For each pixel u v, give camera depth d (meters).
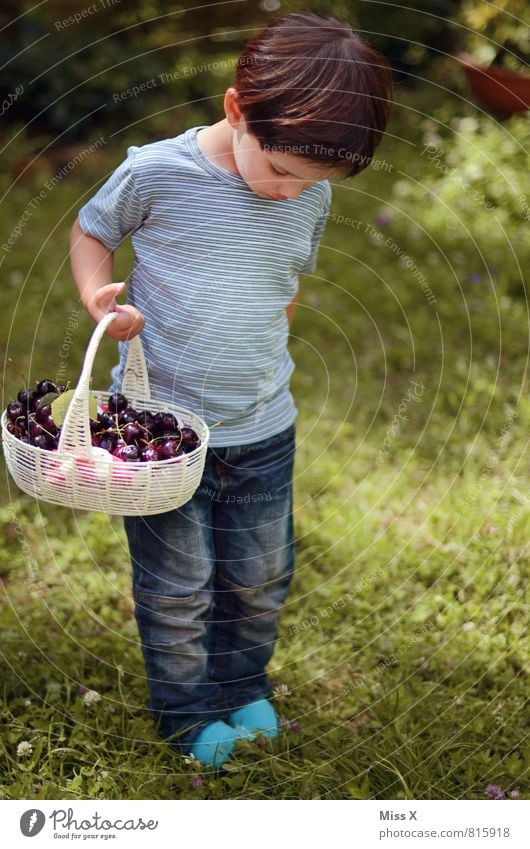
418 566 2.85
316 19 1.93
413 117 6.25
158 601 2.10
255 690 2.34
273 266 2.01
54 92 6.27
